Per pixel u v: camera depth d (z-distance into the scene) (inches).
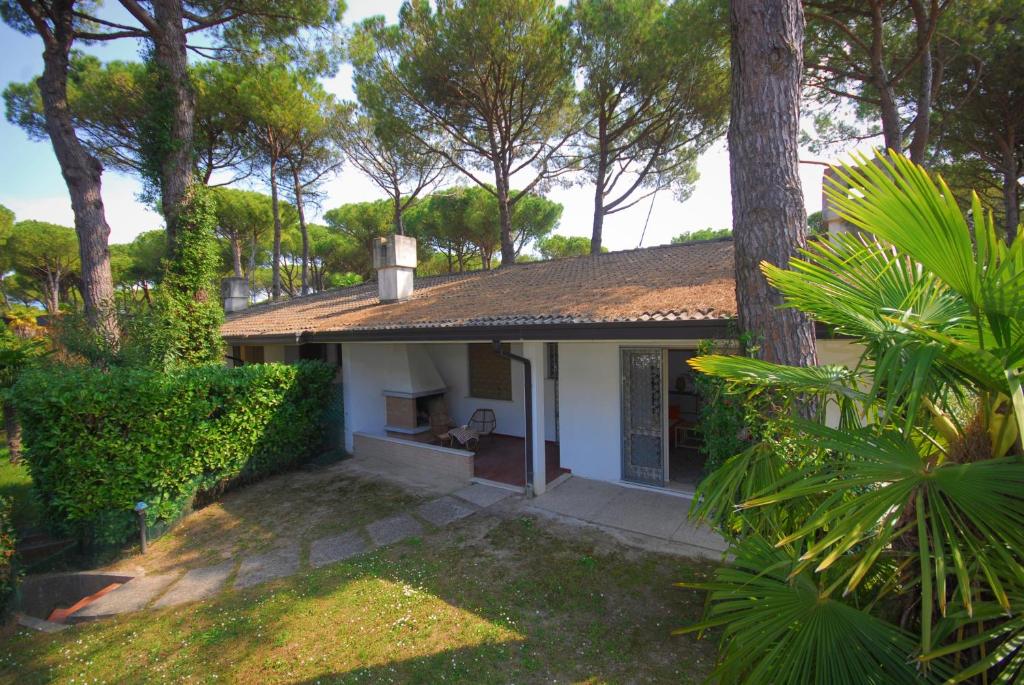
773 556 133.8
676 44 556.7
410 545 270.7
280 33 559.5
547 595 213.3
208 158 809.5
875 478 98.9
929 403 116.5
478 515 306.7
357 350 475.5
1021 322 86.5
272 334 446.6
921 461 100.8
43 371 312.7
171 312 418.0
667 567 234.1
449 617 199.3
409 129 724.7
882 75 375.9
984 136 545.0
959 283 91.5
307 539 289.0
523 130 748.6
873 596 122.3
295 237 1325.0
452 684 160.9
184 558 275.0
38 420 277.0
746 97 196.5
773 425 157.9
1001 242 85.0
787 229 191.9
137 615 219.1
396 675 166.6
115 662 184.5
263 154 875.4
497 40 628.4
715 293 264.5
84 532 283.6
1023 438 82.3
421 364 489.1
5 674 182.9
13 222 1252.5
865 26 437.7
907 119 518.9
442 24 644.7
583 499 324.2
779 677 104.0
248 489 374.3
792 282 128.4
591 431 365.4
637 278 360.8
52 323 410.0
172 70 455.5
